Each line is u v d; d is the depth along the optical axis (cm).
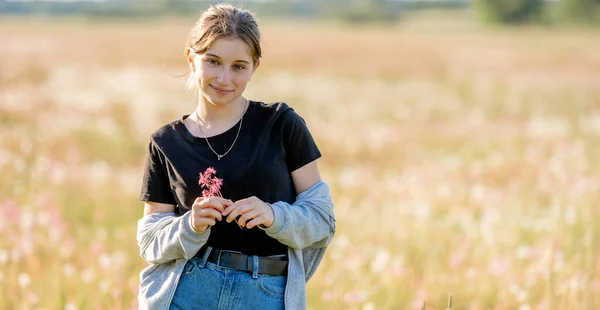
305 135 348
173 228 334
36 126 1611
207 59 337
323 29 11050
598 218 829
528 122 1930
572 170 1174
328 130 1702
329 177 1145
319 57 4841
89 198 939
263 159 341
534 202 954
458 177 1165
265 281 340
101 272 617
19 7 15888
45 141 1380
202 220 319
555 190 1020
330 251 726
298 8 18788
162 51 4894
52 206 850
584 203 888
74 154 1212
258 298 338
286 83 2961
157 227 344
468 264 695
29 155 1229
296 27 11575
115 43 5819
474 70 3956
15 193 923
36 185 970
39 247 677
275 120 346
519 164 1273
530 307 571
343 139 1565
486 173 1204
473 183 1130
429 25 14238
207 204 318
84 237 749
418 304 569
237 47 335
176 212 362
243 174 338
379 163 1354
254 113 348
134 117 1781
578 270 623
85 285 588
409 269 656
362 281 621
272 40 6881
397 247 755
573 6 13638
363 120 1973
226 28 333
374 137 1573
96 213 827
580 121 1928
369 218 866
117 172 1143
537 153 1365
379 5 14975
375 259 693
